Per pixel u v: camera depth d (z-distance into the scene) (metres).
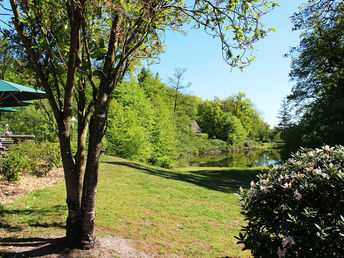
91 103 3.53
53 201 5.59
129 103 22.23
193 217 6.09
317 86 19.73
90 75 3.05
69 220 3.34
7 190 5.95
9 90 6.17
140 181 9.77
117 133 19.36
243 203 3.29
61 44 3.11
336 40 17.02
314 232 2.51
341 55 17.50
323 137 17.33
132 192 7.76
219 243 4.58
